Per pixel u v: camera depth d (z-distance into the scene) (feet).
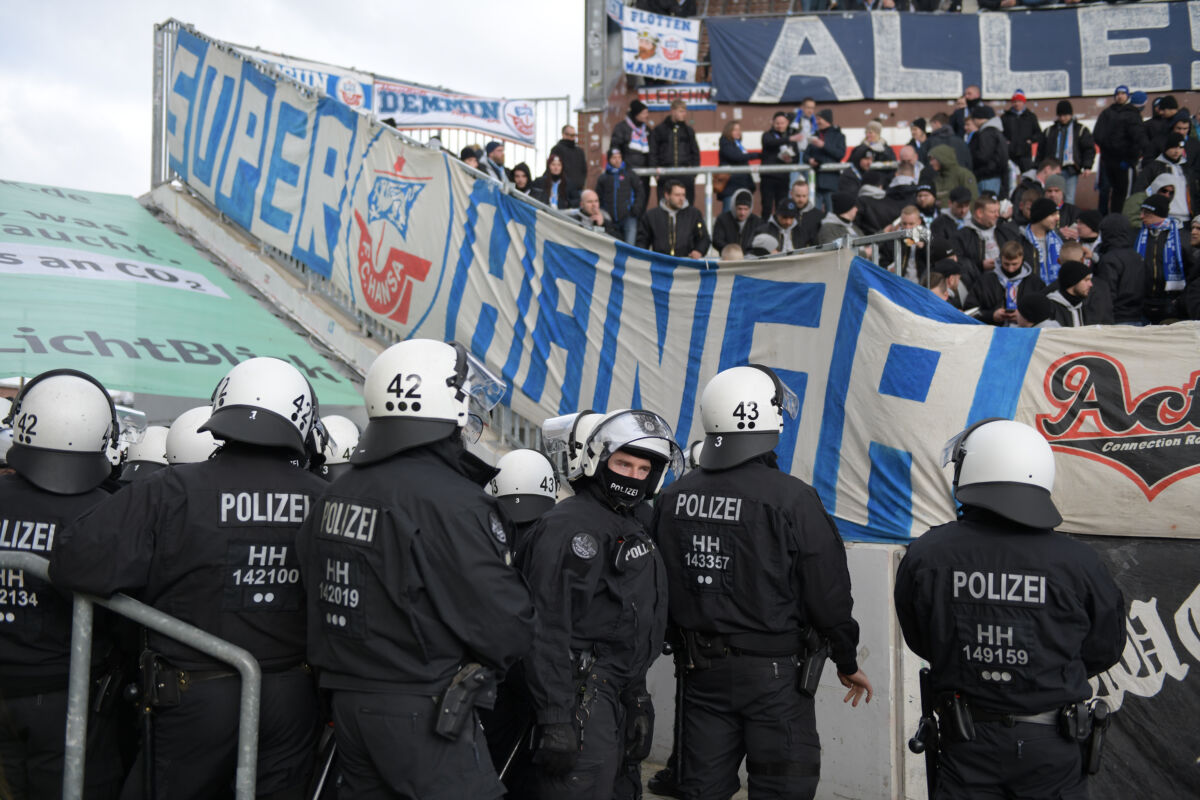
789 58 48.93
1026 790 12.34
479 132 53.42
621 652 13.41
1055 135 40.91
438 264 28.94
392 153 31.22
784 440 20.80
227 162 39.73
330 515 10.98
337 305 33.55
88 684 11.64
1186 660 16.43
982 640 12.42
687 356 22.53
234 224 39.70
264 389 11.98
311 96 35.35
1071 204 37.91
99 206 42.88
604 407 23.99
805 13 49.29
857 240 20.07
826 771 18.97
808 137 39.99
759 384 15.20
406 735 10.32
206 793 11.57
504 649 10.53
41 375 13.33
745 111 49.01
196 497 11.53
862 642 18.63
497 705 14.34
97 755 12.86
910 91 48.62
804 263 20.83
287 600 11.74
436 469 10.94
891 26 48.70
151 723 11.50
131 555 11.23
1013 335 18.48
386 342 31.17
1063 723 12.17
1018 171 41.19
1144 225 29.01
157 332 30.25
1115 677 16.89
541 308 25.76
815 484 20.17
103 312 30.68
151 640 11.64
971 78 48.55
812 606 14.52
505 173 39.01
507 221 26.91
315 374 30.58
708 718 14.92
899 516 18.93
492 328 27.07
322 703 11.64
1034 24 48.32
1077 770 12.33
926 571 12.92
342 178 33.50
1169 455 16.93
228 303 34.91
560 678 12.50
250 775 10.87
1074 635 12.24
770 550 14.47
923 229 19.61
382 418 11.06
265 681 11.58
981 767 12.46
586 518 13.44
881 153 38.91
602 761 13.00
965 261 28.78
